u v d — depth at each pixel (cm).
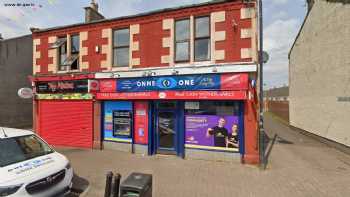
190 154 843
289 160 830
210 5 818
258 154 755
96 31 1007
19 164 463
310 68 1380
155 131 912
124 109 953
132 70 912
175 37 882
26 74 1822
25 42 1823
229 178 641
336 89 1038
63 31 1080
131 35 937
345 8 955
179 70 830
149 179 394
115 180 410
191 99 820
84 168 733
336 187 581
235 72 762
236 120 788
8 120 1691
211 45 816
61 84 1059
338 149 1007
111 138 977
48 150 571
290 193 545
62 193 495
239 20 785
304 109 1488
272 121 2406
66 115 1057
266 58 764
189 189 567
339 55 1008
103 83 966
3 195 393
